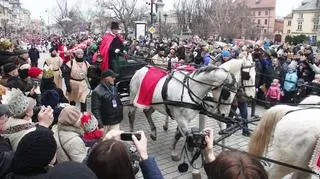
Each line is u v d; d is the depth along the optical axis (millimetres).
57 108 4145
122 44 8617
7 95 4902
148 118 7469
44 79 6605
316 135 3906
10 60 6934
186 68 6516
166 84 6195
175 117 6168
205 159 2584
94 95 5961
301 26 80062
